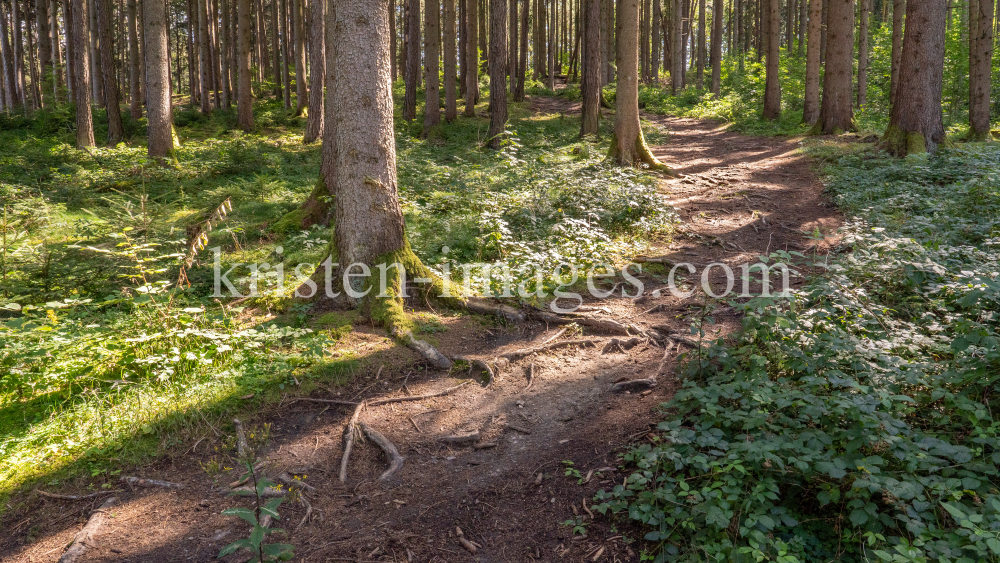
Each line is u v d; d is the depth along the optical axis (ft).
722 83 118.52
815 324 15.57
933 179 35.17
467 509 12.78
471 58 87.86
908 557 8.50
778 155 52.24
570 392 17.38
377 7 21.56
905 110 43.16
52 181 46.34
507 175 42.04
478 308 22.15
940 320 16.38
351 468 14.23
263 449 14.76
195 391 16.33
